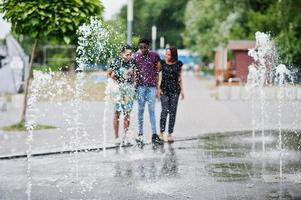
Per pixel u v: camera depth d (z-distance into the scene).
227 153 15.85
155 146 17.16
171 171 13.21
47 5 19.70
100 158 15.07
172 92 17.97
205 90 53.91
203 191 11.08
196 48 88.31
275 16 50.38
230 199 10.38
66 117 26.48
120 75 17.50
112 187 11.55
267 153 15.83
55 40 20.94
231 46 52.34
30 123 22.48
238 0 65.75
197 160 14.68
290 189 11.20
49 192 11.16
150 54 17.44
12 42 45.12
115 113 17.61
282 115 26.91
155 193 10.98
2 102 31.55
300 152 16.05
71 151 16.20
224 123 23.86
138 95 17.48
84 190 11.30
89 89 43.50
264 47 25.05
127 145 17.23
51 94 38.53
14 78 43.50
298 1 46.66
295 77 40.69
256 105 33.47
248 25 59.22
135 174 12.88
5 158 15.05
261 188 11.30
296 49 44.12
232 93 40.16
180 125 22.94
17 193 11.07
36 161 14.69
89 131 20.75
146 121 24.12
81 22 20.08
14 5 19.92
